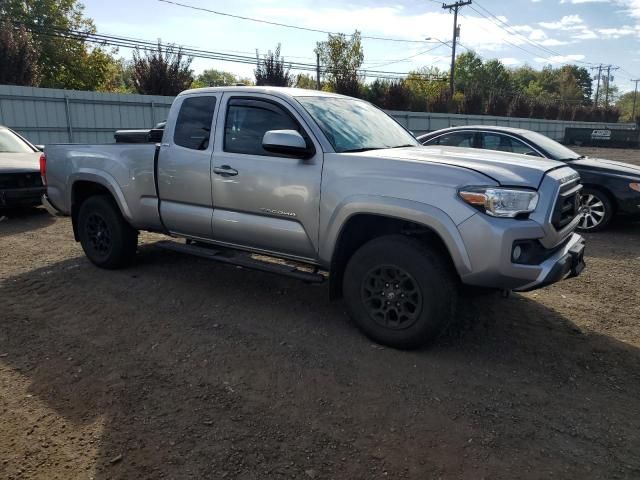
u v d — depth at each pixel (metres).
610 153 32.69
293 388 3.40
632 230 8.60
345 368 3.65
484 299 5.01
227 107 4.69
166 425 3.01
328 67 37.50
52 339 4.12
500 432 2.96
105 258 5.76
